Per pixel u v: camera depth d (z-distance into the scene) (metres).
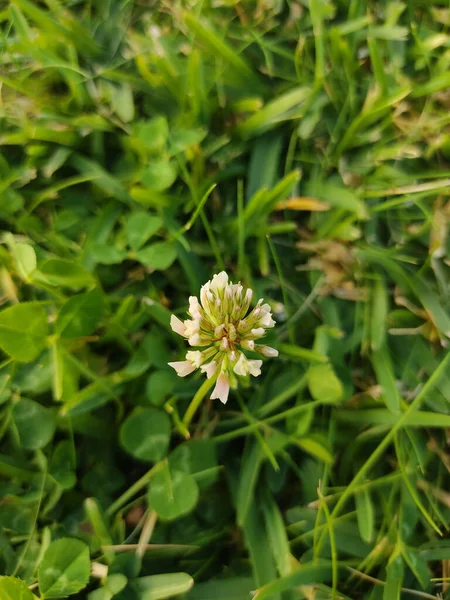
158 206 0.13
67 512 0.11
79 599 0.11
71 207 0.13
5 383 0.12
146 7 0.14
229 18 0.14
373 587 0.11
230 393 0.12
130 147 0.13
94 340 0.12
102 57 0.14
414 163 0.13
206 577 0.11
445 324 0.12
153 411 0.11
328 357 0.12
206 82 0.13
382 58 0.14
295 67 0.14
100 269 0.12
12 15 0.14
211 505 0.11
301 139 0.13
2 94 0.14
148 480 0.11
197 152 0.13
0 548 0.11
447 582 0.11
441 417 0.11
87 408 0.11
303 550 0.11
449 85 0.13
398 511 0.12
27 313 0.11
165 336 0.12
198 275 0.13
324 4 0.14
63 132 0.13
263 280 0.13
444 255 0.13
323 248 0.13
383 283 0.13
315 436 0.12
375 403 0.12
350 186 0.13
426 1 0.15
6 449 0.12
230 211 0.13
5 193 0.13
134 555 0.11
